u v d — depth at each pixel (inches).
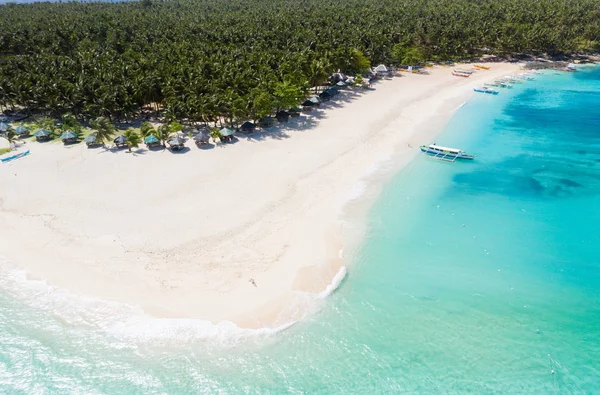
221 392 1144.2
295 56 3280.0
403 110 3238.2
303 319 1350.9
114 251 1621.6
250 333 1291.8
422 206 1983.3
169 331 1291.8
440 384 1169.4
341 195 2049.7
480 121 3061.0
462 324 1357.0
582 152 2541.8
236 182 2133.4
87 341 1278.3
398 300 1440.7
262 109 2662.4
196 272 1517.0
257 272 1524.4
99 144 2534.5
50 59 3297.2
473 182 2206.0
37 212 1872.5
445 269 1589.6
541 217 1908.2
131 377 1182.3
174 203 1940.2
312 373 1193.4
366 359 1235.9
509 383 1171.9
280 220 1834.4
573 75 4311.0
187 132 2719.0
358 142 2647.6
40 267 1550.2
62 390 1155.9
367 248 1684.3
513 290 1497.3
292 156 2428.6
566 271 1587.1
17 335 1300.4
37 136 2571.4
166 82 2797.7
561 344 1289.4
